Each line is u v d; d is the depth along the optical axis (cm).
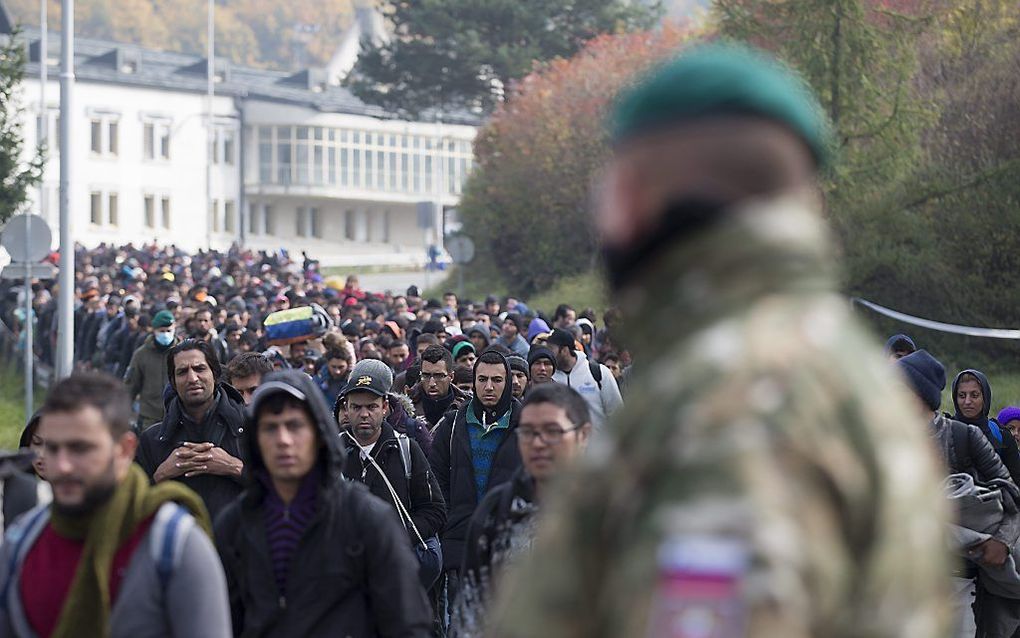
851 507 263
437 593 1702
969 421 1889
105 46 14938
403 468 1535
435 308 5353
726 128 281
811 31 4712
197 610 763
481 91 10788
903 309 4856
